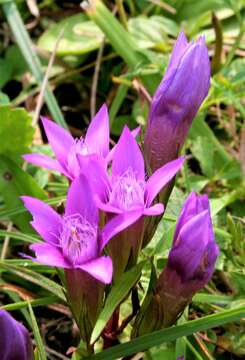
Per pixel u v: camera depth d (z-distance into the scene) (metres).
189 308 0.14
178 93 0.11
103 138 0.11
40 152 0.17
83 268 0.09
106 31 0.18
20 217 0.15
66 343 0.14
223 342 0.13
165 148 0.11
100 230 0.10
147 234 0.11
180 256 0.10
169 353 0.12
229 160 0.17
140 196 0.10
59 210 0.12
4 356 0.10
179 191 0.15
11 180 0.15
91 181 0.10
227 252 0.14
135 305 0.12
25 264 0.14
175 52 0.11
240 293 0.13
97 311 0.11
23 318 0.15
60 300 0.13
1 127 0.16
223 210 0.16
